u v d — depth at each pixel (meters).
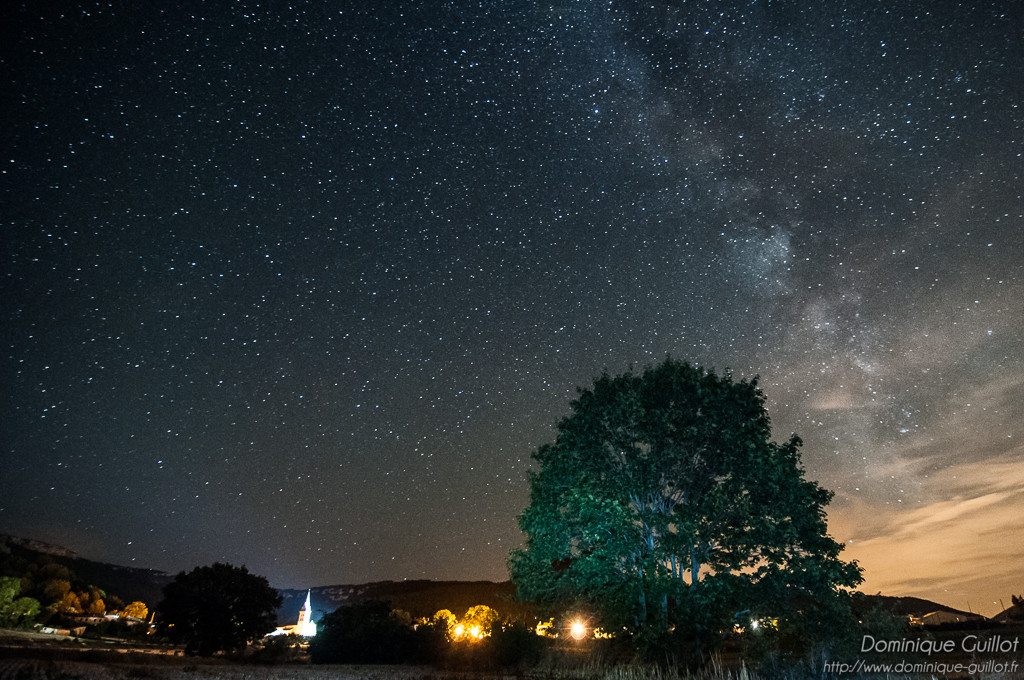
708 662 19.20
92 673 15.88
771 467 20.61
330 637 37.16
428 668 26.67
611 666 21.53
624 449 22.05
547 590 23.11
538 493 23.33
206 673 19.52
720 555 20.22
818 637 16.95
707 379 22.72
